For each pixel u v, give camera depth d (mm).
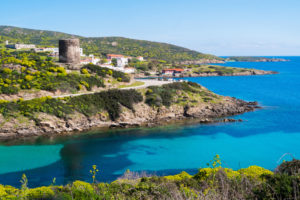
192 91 85625
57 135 58094
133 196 16859
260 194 10109
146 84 91375
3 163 42875
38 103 61250
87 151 48750
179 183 20531
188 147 50812
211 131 60969
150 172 39625
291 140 53906
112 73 88000
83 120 63906
